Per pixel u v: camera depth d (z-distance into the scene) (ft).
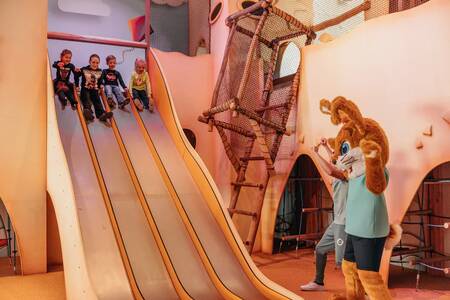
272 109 20.76
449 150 12.96
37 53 16.78
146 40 23.24
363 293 11.71
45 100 16.98
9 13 16.40
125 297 11.95
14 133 16.52
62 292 14.46
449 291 14.19
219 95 22.66
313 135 18.49
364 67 15.94
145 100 21.36
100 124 19.69
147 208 15.14
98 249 13.12
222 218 14.99
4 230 19.71
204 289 12.86
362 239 10.82
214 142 23.58
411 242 17.72
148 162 17.83
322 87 18.02
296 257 20.54
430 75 13.60
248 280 13.34
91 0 30.89
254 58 22.16
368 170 10.76
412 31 14.23
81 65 22.34
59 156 14.53
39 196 17.02
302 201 24.08
